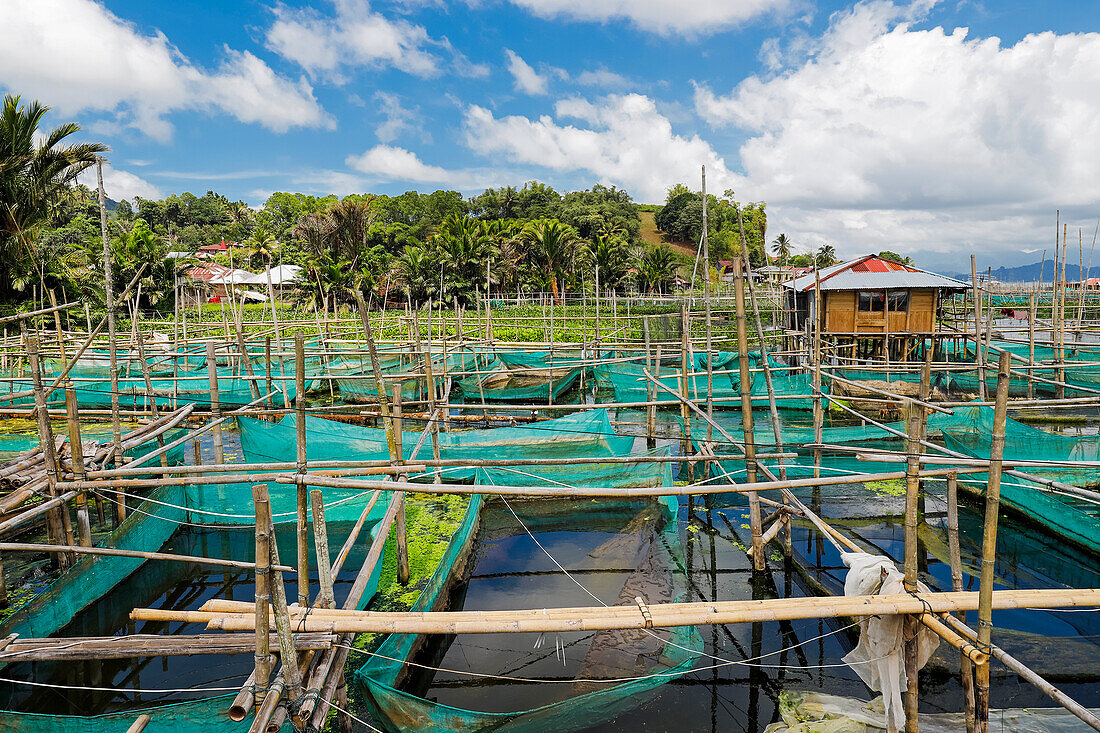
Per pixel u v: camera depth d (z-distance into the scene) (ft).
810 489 39.37
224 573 32.14
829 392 55.57
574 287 173.88
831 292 70.64
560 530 37.29
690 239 303.07
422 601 22.53
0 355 60.13
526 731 18.26
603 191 335.67
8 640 18.03
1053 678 21.89
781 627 26.81
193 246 229.45
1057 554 32.14
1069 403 30.04
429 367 39.40
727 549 33.71
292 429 37.35
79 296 95.25
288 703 15.52
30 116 81.46
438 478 35.24
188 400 57.31
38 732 15.67
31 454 29.81
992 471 15.52
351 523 35.60
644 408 60.49
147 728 15.74
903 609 17.43
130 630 26.99
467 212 265.75
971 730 16.88
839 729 19.84
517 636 25.85
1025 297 136.05
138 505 35.40
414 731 17.43
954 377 65.98
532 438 39.32
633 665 22.94
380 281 143.84
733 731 20.71
